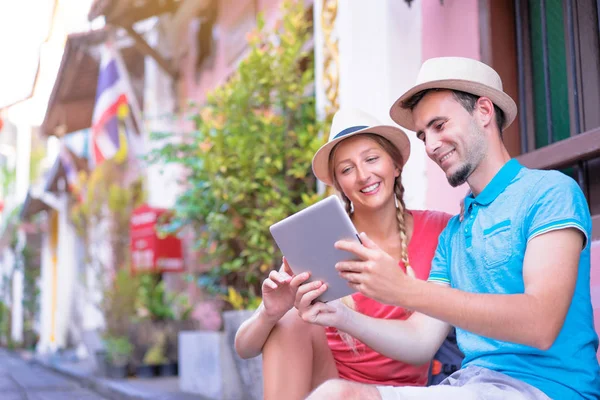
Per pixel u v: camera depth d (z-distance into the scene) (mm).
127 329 8234
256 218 4965
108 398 6910
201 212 5199
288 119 5172
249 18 7609
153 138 6168
